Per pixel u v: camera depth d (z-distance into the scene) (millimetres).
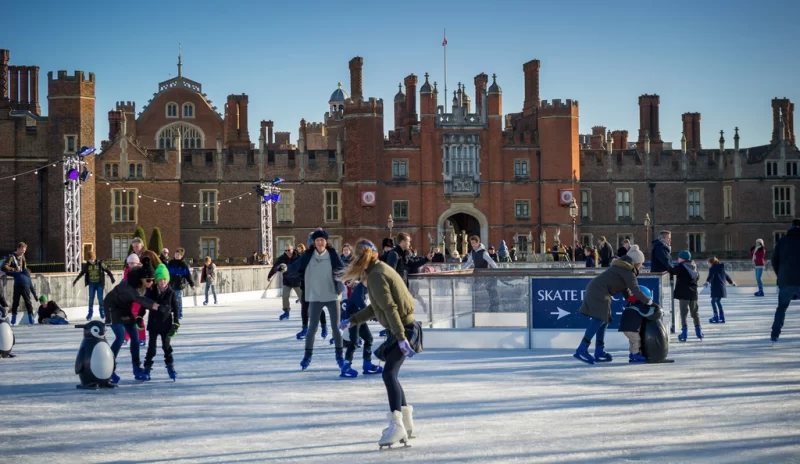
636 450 10406
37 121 64938
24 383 16141
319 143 113562
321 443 11094
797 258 20250
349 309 20078
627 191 76625
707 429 11461
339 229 73500
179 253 29203
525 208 75000
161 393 14922
